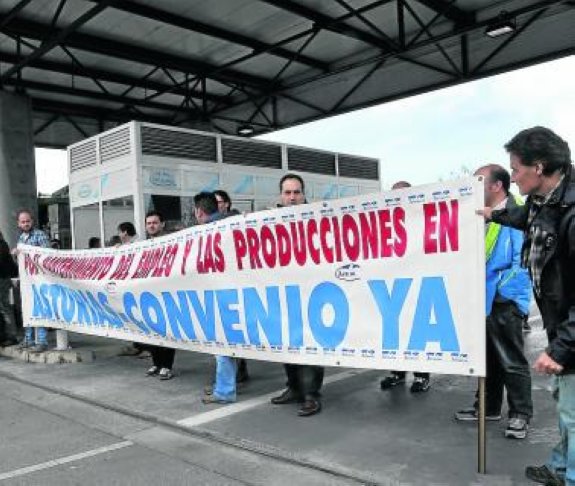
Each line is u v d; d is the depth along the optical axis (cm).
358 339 404
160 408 514
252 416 480
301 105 1477
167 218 951
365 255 396
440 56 1198
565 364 256
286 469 376
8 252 841
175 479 368
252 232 464
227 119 1519
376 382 580
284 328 452
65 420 505
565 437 301
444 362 358
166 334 563
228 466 386
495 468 353
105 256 636
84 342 881
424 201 362
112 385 610
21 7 881
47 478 380
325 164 1296
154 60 1171
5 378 680
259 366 678
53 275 721
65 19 987
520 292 402
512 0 984
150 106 1484
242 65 1278
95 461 406
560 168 268
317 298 426
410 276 372
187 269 526
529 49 1080
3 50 1124
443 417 459
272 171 1150
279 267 450
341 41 1159
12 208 1119
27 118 1145
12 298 869
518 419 403
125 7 939
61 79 1280
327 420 462
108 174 973
